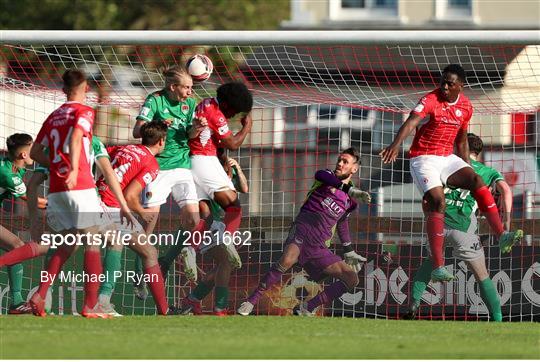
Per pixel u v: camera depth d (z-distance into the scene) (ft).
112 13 298.15
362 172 146.51
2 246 105.81
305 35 122.21
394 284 111.34
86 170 94.38
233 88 106.42
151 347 73.97
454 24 294.25
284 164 146.00
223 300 106.42
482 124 149.28
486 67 157.17
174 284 107.96
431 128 105.50
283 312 107.86
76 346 73.82
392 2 297.12
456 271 110.63
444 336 86.02
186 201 105.60
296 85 162.91
